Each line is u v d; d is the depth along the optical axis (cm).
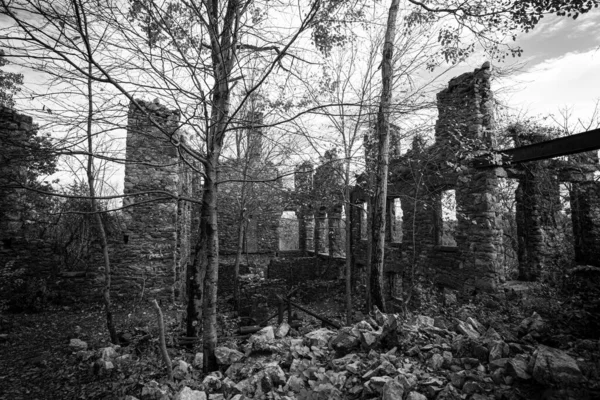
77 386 446
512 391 284
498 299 710
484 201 791
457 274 871
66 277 959
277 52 416
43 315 835
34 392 438
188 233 1362
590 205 929
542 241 873
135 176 1054
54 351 584
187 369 432
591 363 310
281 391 324
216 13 408
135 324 770
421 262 1015
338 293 1347
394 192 1053
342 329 443
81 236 997
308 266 1619
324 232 1742
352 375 337
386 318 470
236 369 389
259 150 1002
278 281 1239
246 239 1717
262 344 438
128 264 1027
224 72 374
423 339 404
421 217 1030
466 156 685
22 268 878
